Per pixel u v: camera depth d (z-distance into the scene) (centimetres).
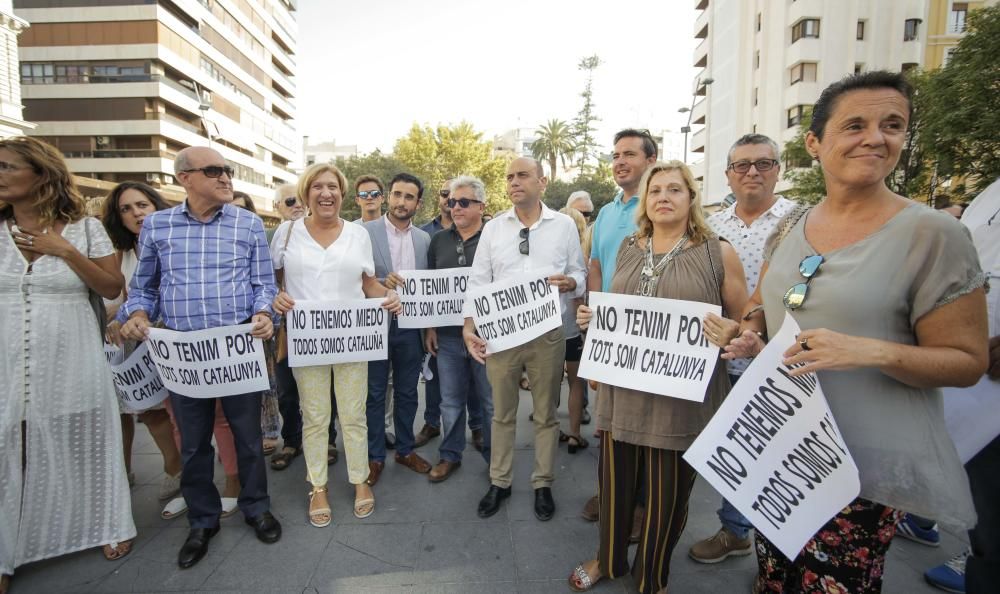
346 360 295
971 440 191
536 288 289
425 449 403
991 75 1049
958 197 1298
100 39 3612
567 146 5425
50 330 243
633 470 227
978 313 129
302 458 383
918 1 2331
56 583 239
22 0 3606
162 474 357
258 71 5347
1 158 223
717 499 322
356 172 3466
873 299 137
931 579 236
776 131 2581
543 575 243
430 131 3900
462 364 348
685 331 209
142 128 3688
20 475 238
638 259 229
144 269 265
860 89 140
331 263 298
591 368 229
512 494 323
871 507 148
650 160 319
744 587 236
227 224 268
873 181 140
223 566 251
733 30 2997
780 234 177
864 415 144
